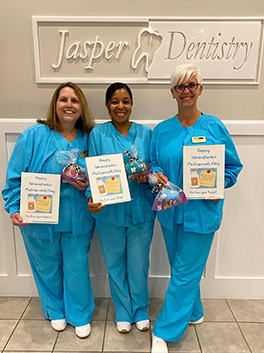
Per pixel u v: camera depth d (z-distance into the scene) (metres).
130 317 1.78
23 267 2.04
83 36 1.71
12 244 1.99
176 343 1.66
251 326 1.79
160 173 1.45
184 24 1.68
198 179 1.41
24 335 1.72
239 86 1.78
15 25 1.71
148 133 1.61
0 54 1.75
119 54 1.74
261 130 1.78
